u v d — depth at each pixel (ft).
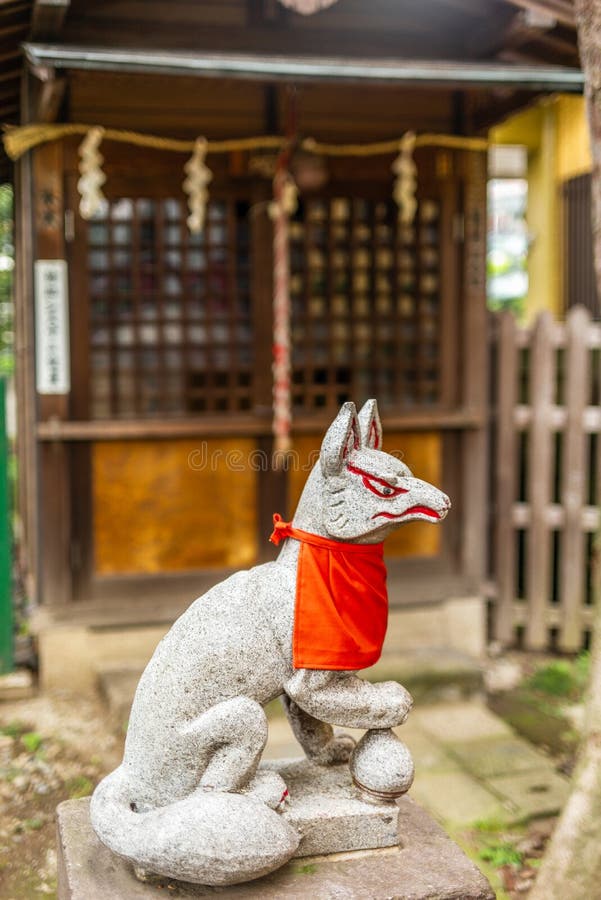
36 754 14.25
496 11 15.85
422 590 18.99
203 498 18.08
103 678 16.51
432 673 17.07
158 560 17.99
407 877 7.73
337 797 8.21
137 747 7.68
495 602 20.15
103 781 7.82
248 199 17.66
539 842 12.24
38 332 16.62
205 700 7.52
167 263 17.54
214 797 7.24
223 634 7.55
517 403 20.13
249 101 17.33
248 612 7.64
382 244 18.52
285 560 8.00
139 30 16.44
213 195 17.48
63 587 17.20
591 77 9.57
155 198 17.21
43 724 15.43
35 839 11.93
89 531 17.53
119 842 7.33
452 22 17.56
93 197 15.08
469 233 18.70
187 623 7.73
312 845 7.93
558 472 21.18
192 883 7.59
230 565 18.34
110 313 17.31
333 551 7.74
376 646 7.82
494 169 34.42
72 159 16.61
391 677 16.85
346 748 8.80
